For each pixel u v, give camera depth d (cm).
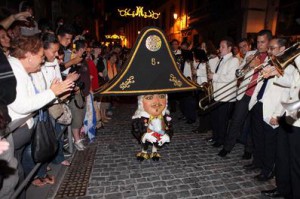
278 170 287
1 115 175
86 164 375
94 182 323
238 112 389
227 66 410
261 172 338
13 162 206
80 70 399
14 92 202
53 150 253
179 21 2195
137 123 368
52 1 805
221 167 371
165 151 428
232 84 406
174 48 711
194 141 479
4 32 284
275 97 300
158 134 363
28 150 287
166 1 2552
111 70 667
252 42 551
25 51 213
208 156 409
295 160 261
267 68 278
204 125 523
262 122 333
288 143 267
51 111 293
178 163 382
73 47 444
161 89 320
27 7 394
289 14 1124
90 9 1798
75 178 333
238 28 1338
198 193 303
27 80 223
